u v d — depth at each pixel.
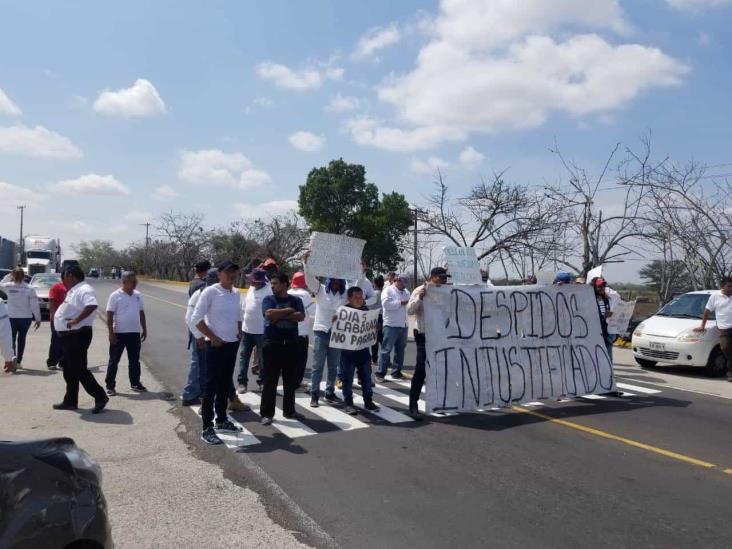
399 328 10.56
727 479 5.56
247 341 9.30
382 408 8.37
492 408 8.32
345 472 5.68
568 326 9.18
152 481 5.40
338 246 8.73
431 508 4.84
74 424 7.28
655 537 4.34
